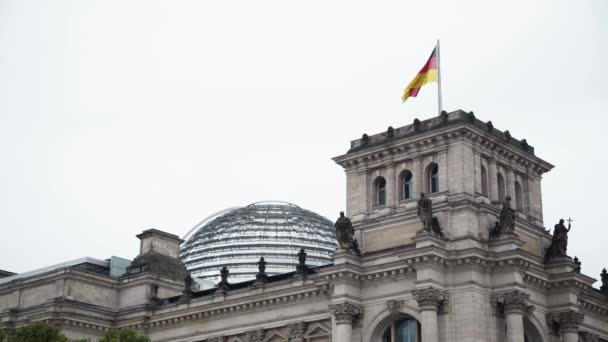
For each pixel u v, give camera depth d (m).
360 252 134.62
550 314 132.62
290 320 142.00
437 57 140.25
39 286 165.88
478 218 129.38
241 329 147.88
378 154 138.38
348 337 128.88
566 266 132.62
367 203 138.00
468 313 123.31
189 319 154.62
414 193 134.00
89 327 160.88
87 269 169.25
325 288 137.38
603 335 147.12
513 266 125.19
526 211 140.12
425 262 124.12
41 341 121.88
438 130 132.50
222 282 152.38
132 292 165.50
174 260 174.12
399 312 127.94
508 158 138.88
